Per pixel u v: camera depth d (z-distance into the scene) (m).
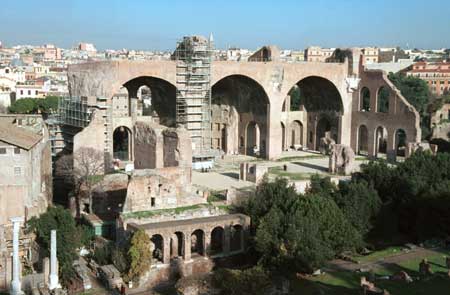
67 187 74.38
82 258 54.84
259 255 54.06
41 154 65.19
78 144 71.50
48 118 94.19
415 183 61.28
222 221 54.44
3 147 56.19
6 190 56.59
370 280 43.56
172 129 68.50
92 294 47.38
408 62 178.50
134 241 49.38
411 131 91.62
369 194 59.12
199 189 68.69
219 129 103.94
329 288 43.25
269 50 95.19
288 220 49.78
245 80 94.44
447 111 112.38
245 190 64.19
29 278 48.44
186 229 52.38
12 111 129.38
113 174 68.44
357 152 103.00
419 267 46.53
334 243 50.84
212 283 43.66
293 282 45.19
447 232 58.06
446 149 98.69
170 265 51.44
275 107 94.88
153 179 57.41
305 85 105.50
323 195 58.25
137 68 80.75
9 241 52.56
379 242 58.88
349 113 102.81
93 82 81.62
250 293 41.91
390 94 95.25
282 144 107.56
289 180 73.31
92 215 63.06
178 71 84.56
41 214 55.25
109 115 79.19
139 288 49.53
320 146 106.12
